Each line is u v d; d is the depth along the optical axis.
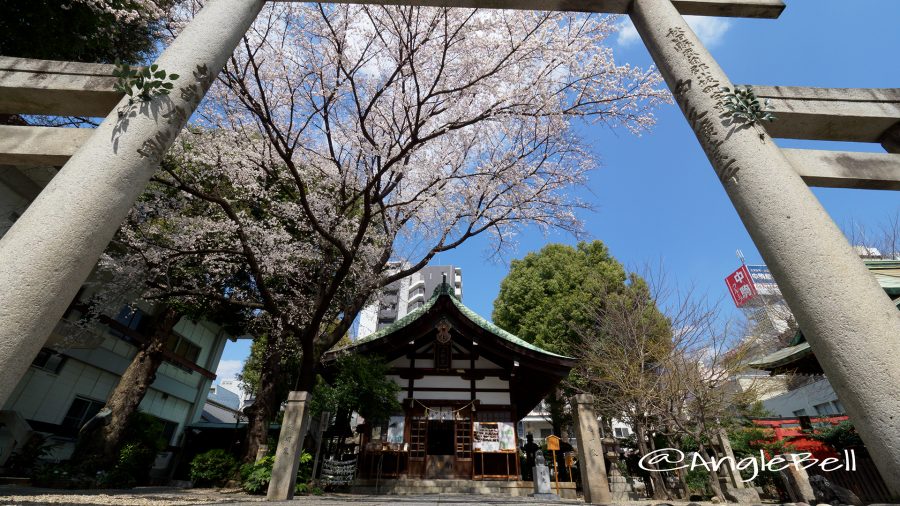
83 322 10.57
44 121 8.05
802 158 2.82
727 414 9.57
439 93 7.74
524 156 9.60
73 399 12.77
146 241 9.09
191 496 5.97
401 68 8.09
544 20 7.55
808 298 2.19
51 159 2.74
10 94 2.89
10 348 1.89
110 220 2.37
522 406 14.59
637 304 12.30
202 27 3.18
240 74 8.16
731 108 2.88
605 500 5.30
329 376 10.69
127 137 2.57
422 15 7.78
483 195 9.92
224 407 26.23
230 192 10.53
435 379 12.02
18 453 9.41
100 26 6.82
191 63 2.97
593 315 14.35
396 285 46.56
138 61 8.30
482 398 11.73
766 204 2.49
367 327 28.58
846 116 3.01
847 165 2.80
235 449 15.78
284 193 11.16
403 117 9.49
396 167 9.46
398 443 10.65
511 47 8.02
